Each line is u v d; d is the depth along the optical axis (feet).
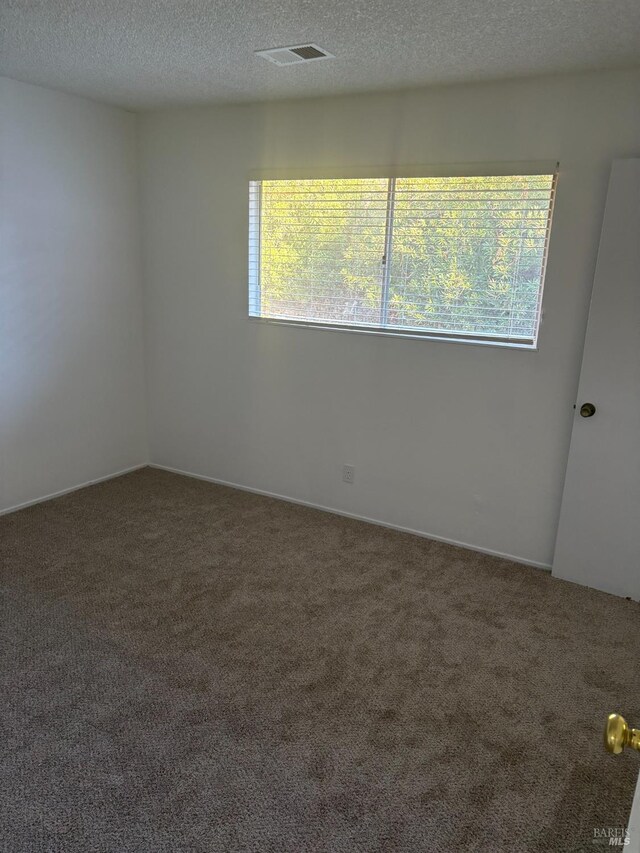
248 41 8.27
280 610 9.21
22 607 9.11
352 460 12.50
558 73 9.12
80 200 12.71
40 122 11.62
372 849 5.50
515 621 9.10
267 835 5.60
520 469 10.74
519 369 10.39
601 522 9.83
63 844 5.46
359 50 8.46
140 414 15.21
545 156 9.53
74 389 13.42
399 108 10.52
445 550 11.39
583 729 7.01
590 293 9.60
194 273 13.62
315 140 11.47
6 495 12.43
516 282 10.27
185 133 12.91
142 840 5.52
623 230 8.88
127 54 9.06
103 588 9.70
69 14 7.47
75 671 7.74
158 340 14.62
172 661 7.98
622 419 9.37
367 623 8.95
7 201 11.37
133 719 6.96
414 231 10.91
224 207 12.82
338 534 11.93
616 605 9.61
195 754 6.49
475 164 10.11
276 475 13.64
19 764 6.30
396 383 11.63
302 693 7.47
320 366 12.44
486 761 6.52
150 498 13.51
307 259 12.16
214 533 11.80
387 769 6.38
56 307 12.67
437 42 8.04
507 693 7.57
